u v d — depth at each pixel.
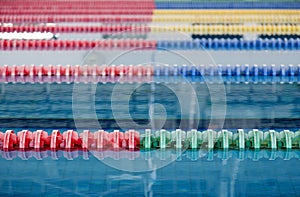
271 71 19.47
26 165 11.16
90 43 23.08
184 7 29.19
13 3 29.19
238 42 23.34
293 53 21.75
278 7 29.03
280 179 10.40
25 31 24.77
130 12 27.92
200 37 24.23
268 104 15.55
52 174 10.62
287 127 13.60
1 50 22.23
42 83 18.12
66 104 15.56
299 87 17.53
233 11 28.30
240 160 11.55
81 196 9.52
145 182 10.19
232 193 9.69
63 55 21.39
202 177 10.48
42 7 28.52
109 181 10.24
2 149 12.29
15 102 15.73
